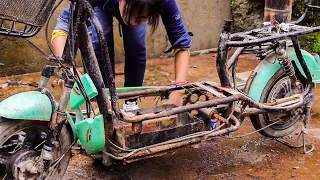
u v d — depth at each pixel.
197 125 2.40
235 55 2.73
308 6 2.89
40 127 2.08
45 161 2.03
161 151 2.27
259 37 2.63
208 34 5.41
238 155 2.85
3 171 2.17
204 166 2.71
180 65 2.68
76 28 2.03
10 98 2.02
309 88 2.83
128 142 2.23
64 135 2.16
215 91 2.52
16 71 4.38
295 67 2.85
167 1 2.44
